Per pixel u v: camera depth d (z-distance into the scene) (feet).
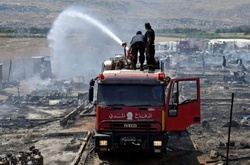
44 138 62.64
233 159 51.26
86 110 82.48
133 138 47.50
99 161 51.37
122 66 56.24
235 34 314.76
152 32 54.60
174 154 53.98
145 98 47.85
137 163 50.42
